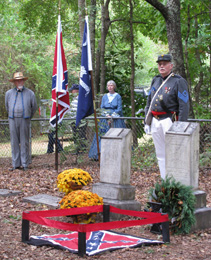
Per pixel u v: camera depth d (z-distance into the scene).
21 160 9.50
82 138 9.94
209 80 15.62
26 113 9.44
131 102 12.73
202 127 9.29
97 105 12.55
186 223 4.75
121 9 14.48
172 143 4.94
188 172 4.84
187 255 4.05
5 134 11.41
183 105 5.48
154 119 5.73
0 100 20.75
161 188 4.82
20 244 4.40
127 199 5.58
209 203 6.14
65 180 5.60
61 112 8.90
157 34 14.23
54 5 15.15
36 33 16.27
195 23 14.18
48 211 4.70
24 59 21.11
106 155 5.72
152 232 4.88
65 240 4.50
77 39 14.66
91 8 11.63
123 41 14.20
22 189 7.29
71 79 14.39
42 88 21.08
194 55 15.10
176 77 5.59
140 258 3.96
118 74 14.59
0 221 5.29
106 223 4.12
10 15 19.78
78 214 5.12
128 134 5.62
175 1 10.17
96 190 5.73
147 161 9.33
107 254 4.08
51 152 11.43
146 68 26.59
